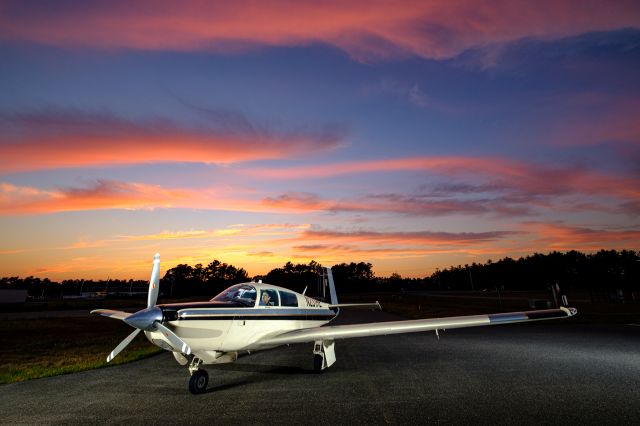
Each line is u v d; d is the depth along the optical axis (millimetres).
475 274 121000
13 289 54562
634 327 14719
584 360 8070
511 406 4945
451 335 13367
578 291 69688
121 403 5578
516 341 11398
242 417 4777
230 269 123750
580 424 4273
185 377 7445
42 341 13602
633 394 5402
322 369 7387
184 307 6500
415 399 5363
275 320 7812
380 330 7230
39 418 4945
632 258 94062
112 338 14469
